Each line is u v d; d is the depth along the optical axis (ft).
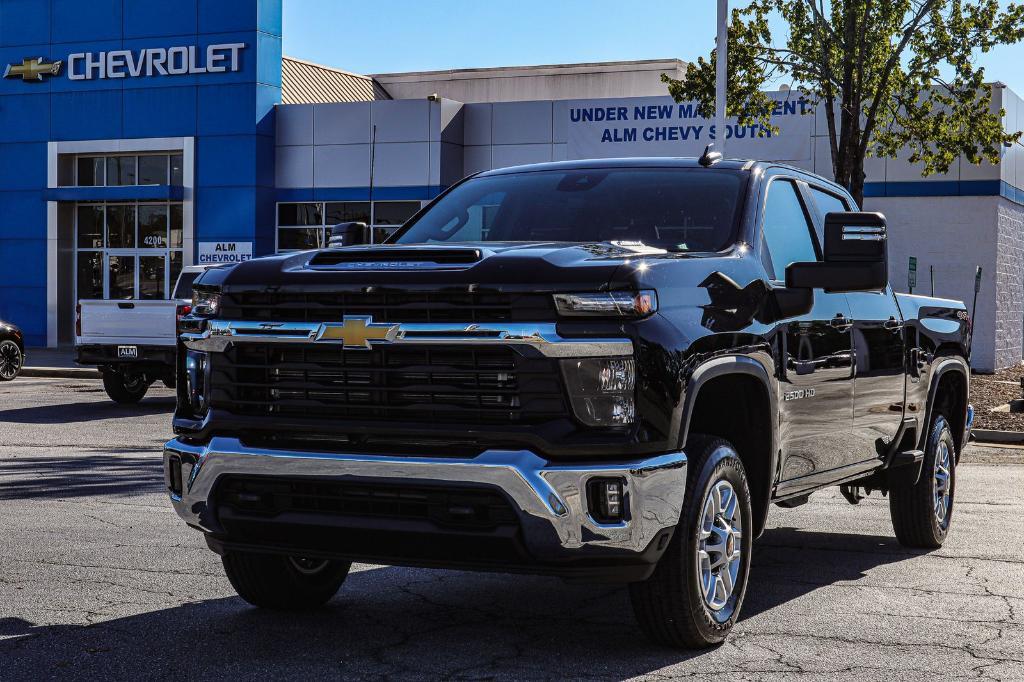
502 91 145.59
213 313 16.26
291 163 108.58
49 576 21.18
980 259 93.61
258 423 15.67
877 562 23.70
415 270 15.08
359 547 15.30
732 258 17.34
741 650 16.83
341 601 19.75
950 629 18.26
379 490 14.98
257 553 17.25
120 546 23.93
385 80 149.18
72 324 116.47
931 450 24.84
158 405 59.62
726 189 19.13
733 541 16.85
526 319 14.52
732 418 17.93
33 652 16.39
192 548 23.76
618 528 14.40
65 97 114.01
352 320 15.17
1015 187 100.48
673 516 15.06
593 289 14.49
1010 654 16.83
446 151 104.06
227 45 108.27
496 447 14.48
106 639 17.08
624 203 19.17
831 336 19.76
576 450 14.34
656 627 16.21
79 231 115.85
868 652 16.84
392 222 105.81
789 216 20.42
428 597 20.08
